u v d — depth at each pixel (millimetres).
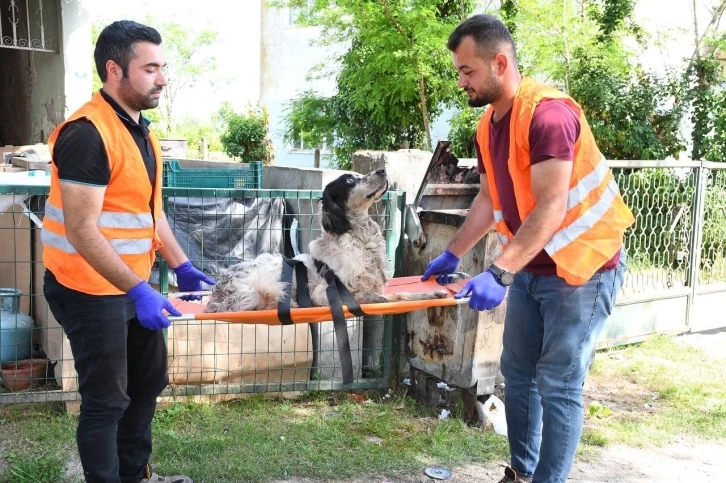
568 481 3631
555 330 2912
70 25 9516
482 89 2842
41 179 4625
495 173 3055
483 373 4191
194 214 4777
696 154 10594
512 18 11758
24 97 10766
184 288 3371
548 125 2670
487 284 2721
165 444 3811
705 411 4680
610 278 2916
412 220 4648
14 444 3809
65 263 2703
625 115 10719
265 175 7230
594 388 5109
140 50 2672
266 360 4625
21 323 4648
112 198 2723
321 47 16078
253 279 3746
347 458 3773
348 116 14828
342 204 3770
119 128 2701
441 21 11844
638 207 6086
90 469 2793
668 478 3711
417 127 14195
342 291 3682
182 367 4438
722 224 6809
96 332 2729
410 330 4598
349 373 3562
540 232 2688
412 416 4426
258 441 3936
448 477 3611
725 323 6855
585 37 10844
